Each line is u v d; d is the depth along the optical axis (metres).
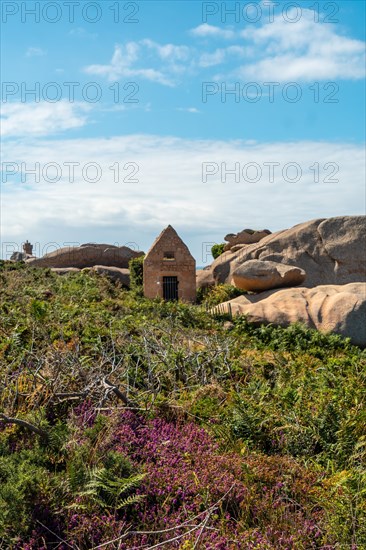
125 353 11.84
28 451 7.24
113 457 7.20
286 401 10.02
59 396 9.02
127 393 9.80
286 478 7.51
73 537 6.20
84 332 13.52
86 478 6.75
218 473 7.39
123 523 6.34
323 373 12.52
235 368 12.72
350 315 19.16
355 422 8.97
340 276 28.69
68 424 8.16
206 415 9.55
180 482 7.14
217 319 19.81
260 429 8.97
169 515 6.69
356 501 6.66
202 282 30.70
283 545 6.24
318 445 8.91
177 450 8.07
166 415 9.46
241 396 10.38
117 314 17.30
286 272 23.31
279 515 6.77
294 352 16.81
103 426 8.09
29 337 12.79
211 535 6.13
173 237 28.64
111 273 34.78
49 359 10.34
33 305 13.39
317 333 18.27
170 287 28.56
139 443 8.09
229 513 6.87
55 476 6.91
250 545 6.09
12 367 10.52
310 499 7.18
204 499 6.81
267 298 21.28
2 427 8.15
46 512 6.39
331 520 6.45
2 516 6.07
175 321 18.02
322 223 29.91
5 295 17.80
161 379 11.20
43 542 5.99
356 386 11.32
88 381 9.58
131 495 6.87
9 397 8.89
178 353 12.02
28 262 39.19
